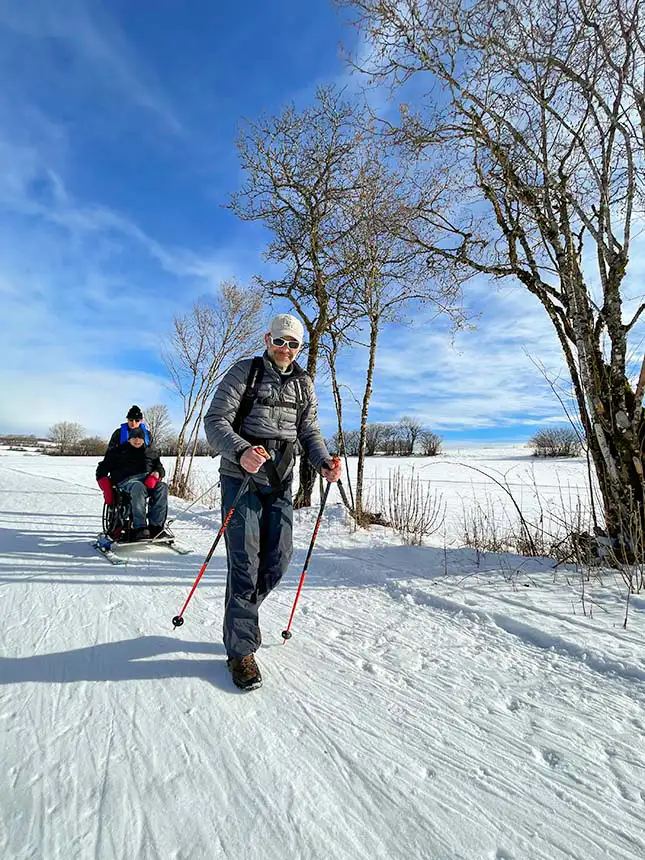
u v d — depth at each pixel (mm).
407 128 4941
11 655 2855
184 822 1668
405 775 1923
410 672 2734
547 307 4770
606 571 4156
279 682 2611
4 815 1677
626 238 4305
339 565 4836
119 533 5457
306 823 1678
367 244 7211
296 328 2904
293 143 8172
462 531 7422
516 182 4512
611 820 1706
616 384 4363
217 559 5258
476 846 1599
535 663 2812
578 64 4211
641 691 2482
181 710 2326
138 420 5664
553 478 18891
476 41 4258
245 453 2539
